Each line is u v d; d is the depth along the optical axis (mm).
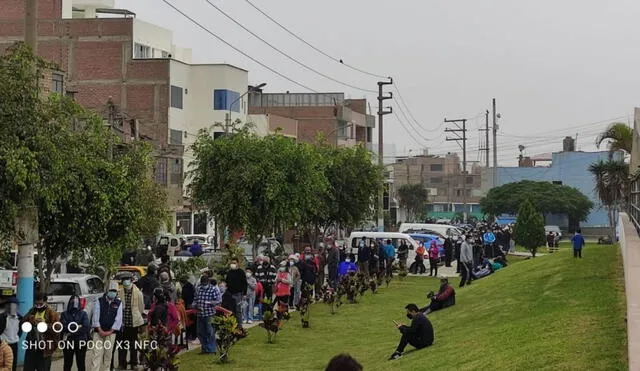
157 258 38844
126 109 67562
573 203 97812
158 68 67500
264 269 31484
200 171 38625
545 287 26531
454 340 20828
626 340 15062
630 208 37844
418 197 132125
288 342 25203
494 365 15789
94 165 20656
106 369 18469
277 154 38438
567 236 95500
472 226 83500
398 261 47875
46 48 68438
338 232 66188
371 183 51906
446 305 28625
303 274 33781
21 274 19375
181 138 68812
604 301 20797
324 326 28562
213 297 22938
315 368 20906
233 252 32406
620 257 30562
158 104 67375
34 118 17422
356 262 44250
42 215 19906
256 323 29094
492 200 98625
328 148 52281
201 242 52062
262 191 37906
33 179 17062
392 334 26266
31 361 16984
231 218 38125
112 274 23750
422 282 44656
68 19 68500
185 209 65188
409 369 18297
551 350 15484
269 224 38375
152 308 20281
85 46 68312
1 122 16797
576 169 123500
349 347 24172
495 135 101188
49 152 17750
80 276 23719
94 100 67750
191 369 20875
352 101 109312
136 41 70250
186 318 23516
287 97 101625
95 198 20344
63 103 19156
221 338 21859
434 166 167875
